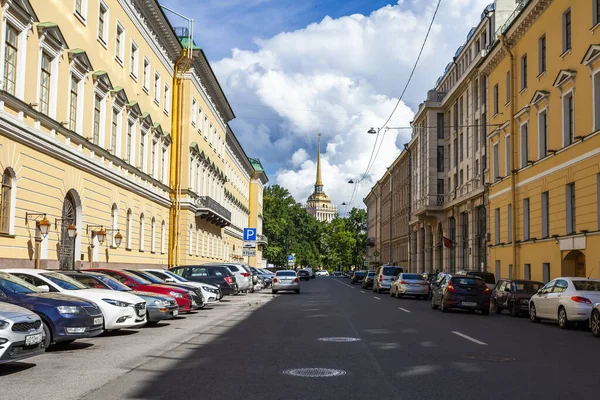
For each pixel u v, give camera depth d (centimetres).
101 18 2853
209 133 5412
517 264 3381
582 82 2620
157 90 3972
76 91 2555
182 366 1024
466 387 838
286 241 11169
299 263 11456
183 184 4403
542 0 3002
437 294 2639
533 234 3178
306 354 1165
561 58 2848
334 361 1074
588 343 1416
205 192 5197
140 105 3528
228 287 3067
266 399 761
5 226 1923
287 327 1720
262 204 10894
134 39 3384
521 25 3331
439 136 5803
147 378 910
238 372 960
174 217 4325
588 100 2558
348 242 13688
